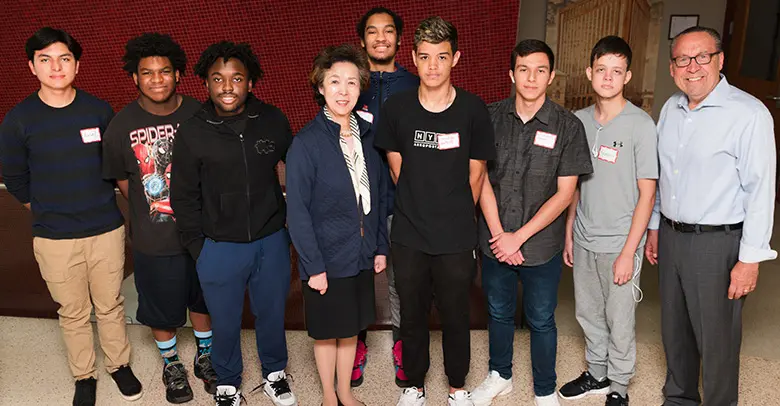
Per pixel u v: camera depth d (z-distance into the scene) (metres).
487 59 3.72
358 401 2.33
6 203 3.67
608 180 2.13
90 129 2.22
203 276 2.13
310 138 2.01
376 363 2.75
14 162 2.19
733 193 1.93
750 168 1.86
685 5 6.22
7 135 2.14
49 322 3.16
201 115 2.05
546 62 1.96
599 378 2.41
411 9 3.69
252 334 3.03
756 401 2.40
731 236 1.95
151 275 2.32
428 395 2.46
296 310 3.14
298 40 3.96
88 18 3.93
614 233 2.17
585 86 6.36
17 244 3.45
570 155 2.04
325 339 2.15
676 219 2.05
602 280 2.25
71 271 2.29
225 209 2.07
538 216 2.08
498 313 2.32
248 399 2.47
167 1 3.87
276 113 2.21
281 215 2.22
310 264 2.02
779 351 2.84
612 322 2.25
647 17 6.30
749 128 1.85
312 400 2.46
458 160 1.99
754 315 3.24
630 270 2.14
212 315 2.20
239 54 2.03
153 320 2.40
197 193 2.11
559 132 2.04
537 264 2.13
